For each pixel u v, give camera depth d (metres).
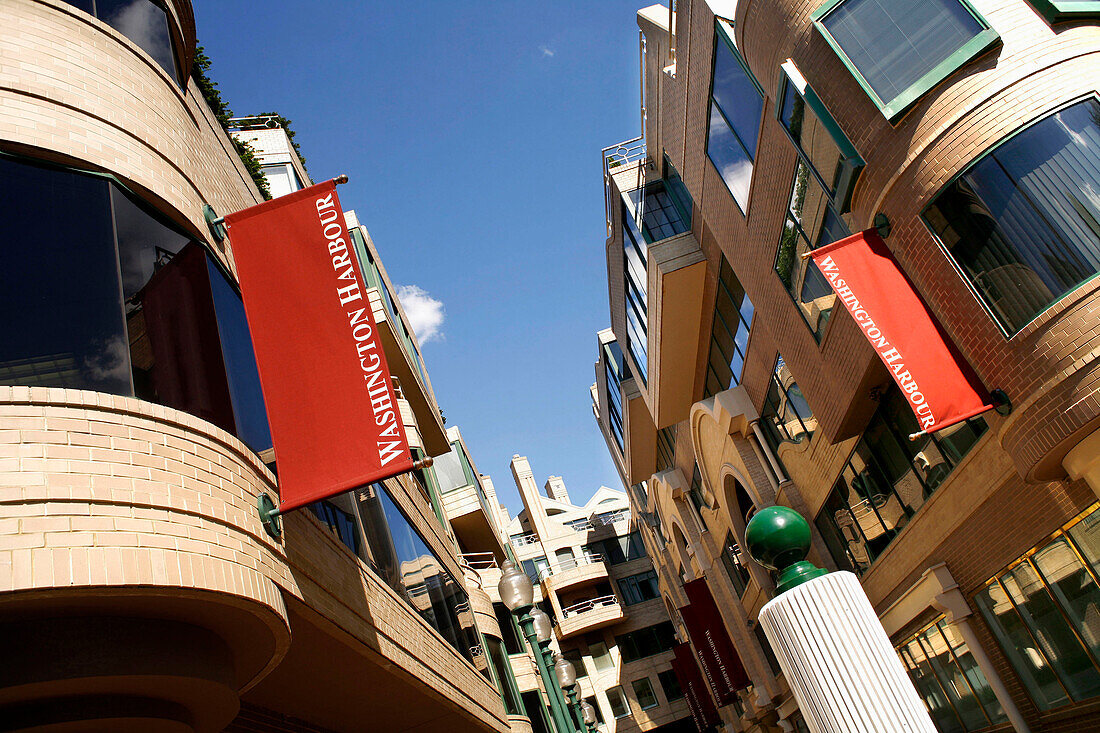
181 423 5.42
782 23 11.04
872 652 1.84
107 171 5.99
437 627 12.79
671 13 16.70
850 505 15.05
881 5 9.82
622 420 31.70
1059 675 10.19
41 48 6.03
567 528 47.75
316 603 6.60
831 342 12.59
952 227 9.05
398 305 24.39
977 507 10.84
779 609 1.94
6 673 4.04
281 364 6.57
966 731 12.80
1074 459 8.34
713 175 15.84
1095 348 7.80
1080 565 9.34
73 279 5.30
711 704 34.31
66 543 4.21
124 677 4.46
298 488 6.13
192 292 6.48
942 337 9.44
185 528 4.94
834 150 10.63
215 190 8.17
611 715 41.28
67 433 4.60
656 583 45.81
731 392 19.11
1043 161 8.47
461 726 13.07
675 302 18.86
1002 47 8.95
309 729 9.76
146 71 7.20
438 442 24.20
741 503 21.83
